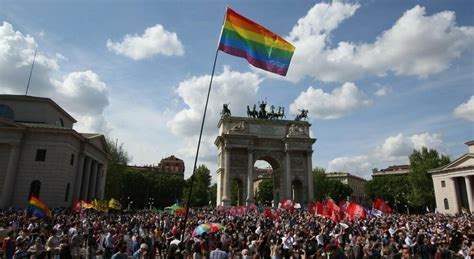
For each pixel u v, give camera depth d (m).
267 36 23.91
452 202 122.12
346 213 48.81
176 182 194.12
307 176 116.88
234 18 23.09
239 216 68.31
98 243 32.66
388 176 197.75
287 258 30.67
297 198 119.06
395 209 181.62
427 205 150.12
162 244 34.31
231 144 114.88
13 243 24.91
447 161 144.50
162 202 185.38
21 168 74.69
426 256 30.06
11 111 86.75
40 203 34.62
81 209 60.53
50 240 27.06
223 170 115.06
